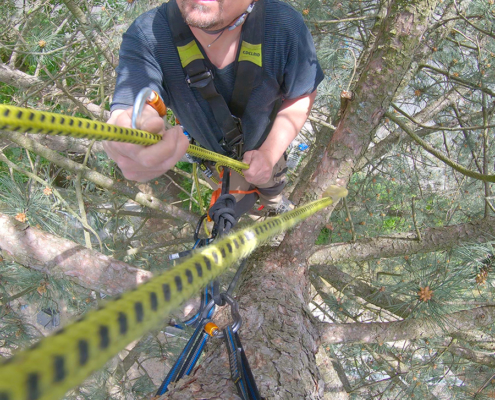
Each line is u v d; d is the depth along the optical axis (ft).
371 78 5.93
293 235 6.28
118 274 6.65
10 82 11.63
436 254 8.23
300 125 5.80
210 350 4.61
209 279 1.83
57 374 0.91
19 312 11.01
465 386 10.50
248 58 4.79
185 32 4.57
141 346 11.18
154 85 4.69
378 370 11.62
